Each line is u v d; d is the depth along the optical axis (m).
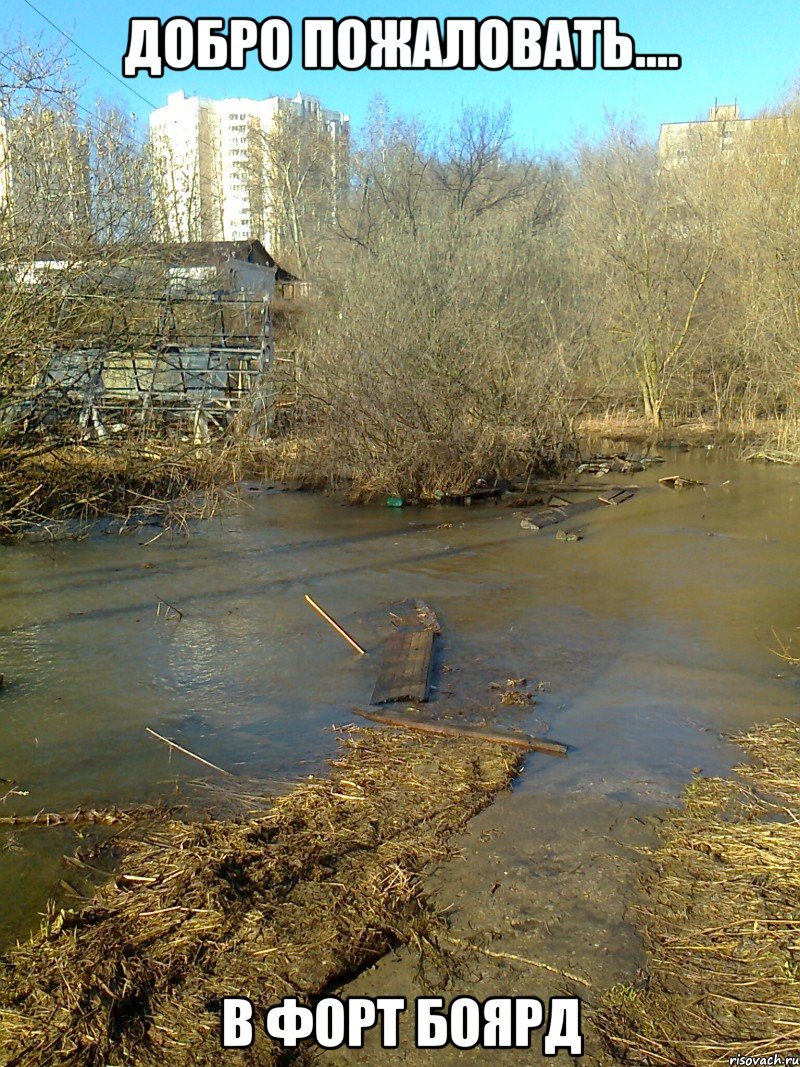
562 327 19.39
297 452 14.96
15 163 11.16
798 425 18.78
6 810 4.48
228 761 5.03
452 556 10.00
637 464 17.20
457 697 5.92
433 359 13.86
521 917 3.55
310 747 5.20
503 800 4.52
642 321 22.89
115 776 4.85
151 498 11.75
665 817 4.31
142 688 6.11
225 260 22.02
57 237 11.22
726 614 7.75
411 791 4.61
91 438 12.18
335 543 10.62
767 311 19.45
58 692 6.04
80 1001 3.09
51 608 7.94
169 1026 3.01
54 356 11.96
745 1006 3.06
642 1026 2.98
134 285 14.20
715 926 3.47
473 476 13.84
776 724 5.40
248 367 17.80
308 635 7.21
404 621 7.53
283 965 3.30
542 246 22.30
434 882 3.82
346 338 14.14
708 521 12.04
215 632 7.29
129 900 3.70
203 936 3.46
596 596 8.37
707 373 23.72
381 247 17.89
